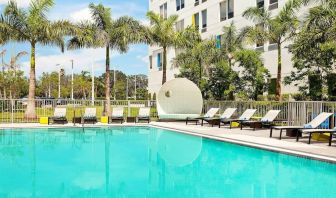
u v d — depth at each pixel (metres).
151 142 15.80
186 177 9.08
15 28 23.89
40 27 23.92
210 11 35.19
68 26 24.66
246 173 9.48
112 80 106.62
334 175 9.09
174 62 30.78
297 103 18.59
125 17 26.78
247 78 24.69
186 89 26.17
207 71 27.78
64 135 18.31
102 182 8.54
